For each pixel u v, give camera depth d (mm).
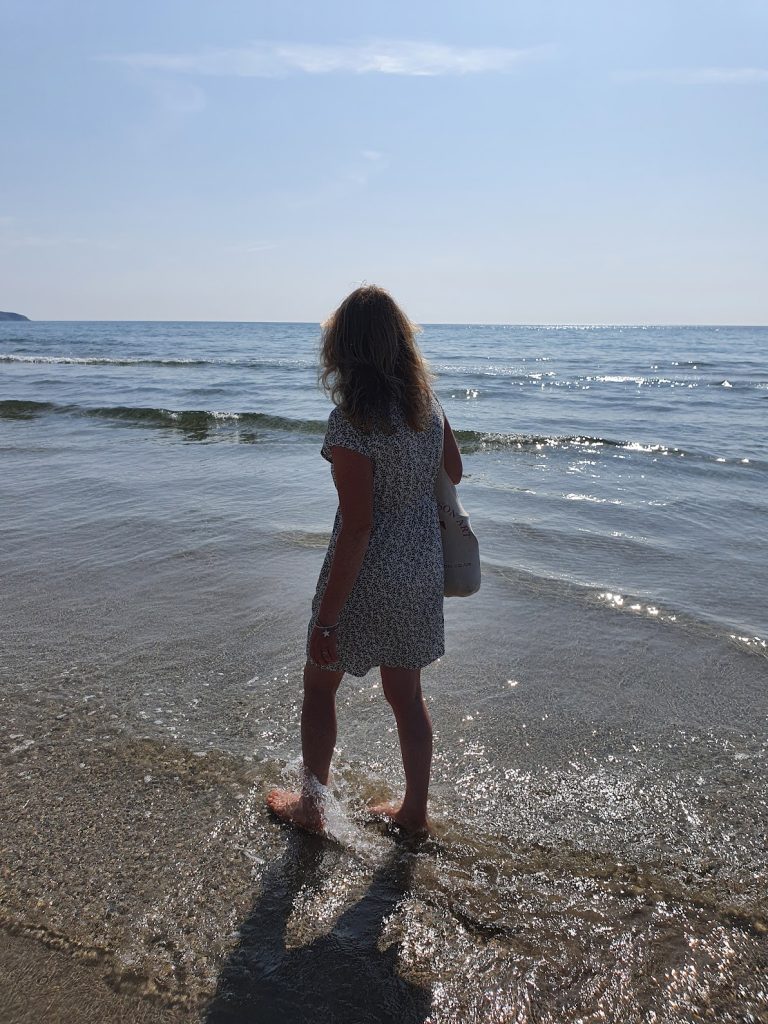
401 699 2361
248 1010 1784
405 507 2199
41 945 1966
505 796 2643
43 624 4070
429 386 2197
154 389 16375
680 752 2924
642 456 9094
